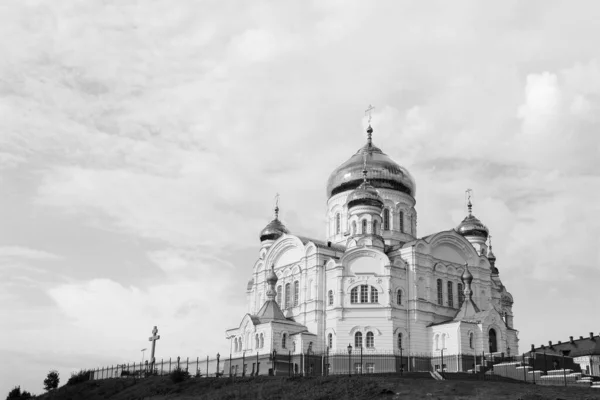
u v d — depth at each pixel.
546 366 78.69
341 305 94.31
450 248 105.06
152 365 87.44
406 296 96.12
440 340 92.62
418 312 94.94
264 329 93.69
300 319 99.25
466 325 90.75
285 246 108.50
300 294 101.12
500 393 54.28
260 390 62.00
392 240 108.19
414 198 115.25
